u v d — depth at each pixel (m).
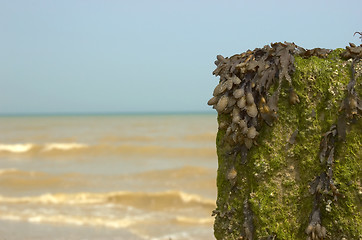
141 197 13.34
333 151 2.55
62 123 72.81
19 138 37.94
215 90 2.75
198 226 10.38
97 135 40.03
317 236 2.57
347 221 2.51
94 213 11.77
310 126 2.58
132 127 54.03
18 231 9.91
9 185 16.53
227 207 2.79
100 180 17.48
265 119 2.63
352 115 2.48
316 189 2.57
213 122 66.81
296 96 2.59
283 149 2.63
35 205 12.78
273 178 2.64
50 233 9.74
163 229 10.09
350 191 2.50
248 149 2.70
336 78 2.55
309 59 2.64
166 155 25.30
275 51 2.68
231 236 2.77
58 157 25.94
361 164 2.49
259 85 2.64
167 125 57.88
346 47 2.58
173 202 12.97
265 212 2.63
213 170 18.27
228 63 2.79
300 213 2.62
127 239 9.30
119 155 25.86
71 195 13.74
